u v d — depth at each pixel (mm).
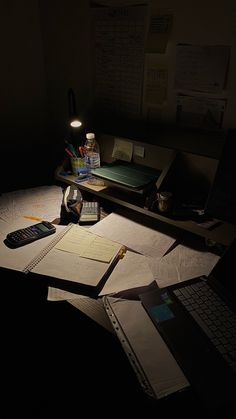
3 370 1521
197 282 965
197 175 1248
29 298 1792
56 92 1895
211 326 832
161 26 1308
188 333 809
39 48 1846
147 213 1252
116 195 1367
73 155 1537
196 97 1310
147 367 734
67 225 1300
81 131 1632
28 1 1712
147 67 1418
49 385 1450
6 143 1912
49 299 929
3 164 1943
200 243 1171
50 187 1659
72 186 1491
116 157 1484
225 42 1160
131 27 1405
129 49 1450
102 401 1345
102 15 1484
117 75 1549
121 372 1146
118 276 1006
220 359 749
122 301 907
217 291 935
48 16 1723
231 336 808
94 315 873
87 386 1427
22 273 1026
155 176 1294
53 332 1679
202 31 1203
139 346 783
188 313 865
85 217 1323
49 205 1473
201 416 667
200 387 684
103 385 1375
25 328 1703
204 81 1262
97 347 1380
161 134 1459
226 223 1156
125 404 1211
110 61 1548
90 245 1147
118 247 1133
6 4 1640
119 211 1392
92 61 1623
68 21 1636
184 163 1261
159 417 681
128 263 1062
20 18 1713
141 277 998
